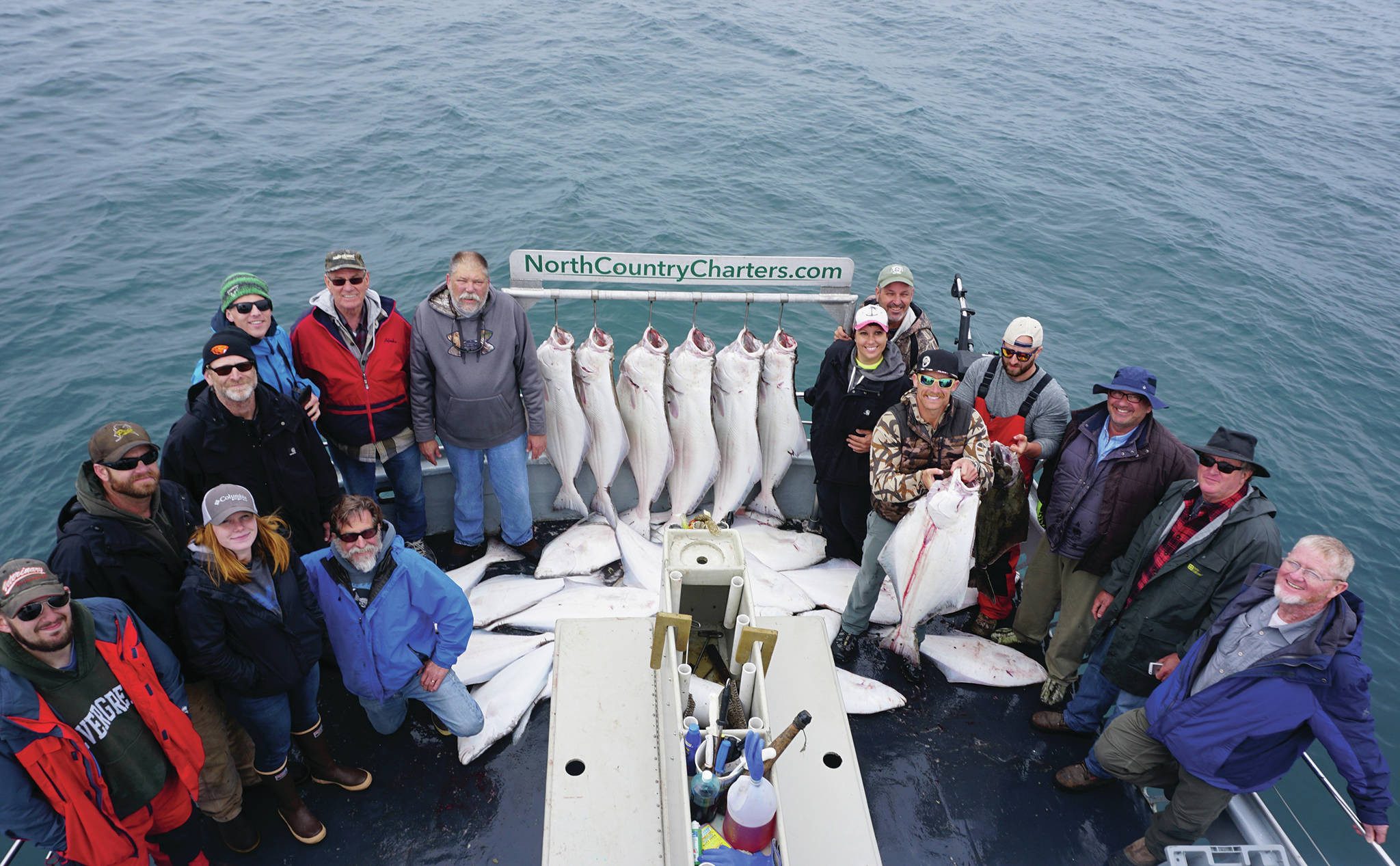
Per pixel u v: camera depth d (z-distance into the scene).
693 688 3.18
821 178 16.16
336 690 4.29
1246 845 3.42
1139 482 3.77
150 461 2.96
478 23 24.52
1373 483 10.28
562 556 4.95
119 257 12.30
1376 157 20.12
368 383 4.20
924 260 13.67
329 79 19.73
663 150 16.69
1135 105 22.42
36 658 2.57
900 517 4.03
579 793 2.88
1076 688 4.37
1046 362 11.57
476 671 4.27
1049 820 3.80
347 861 3.52
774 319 11.48
